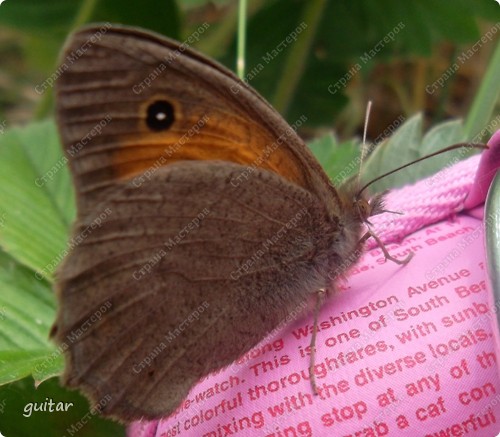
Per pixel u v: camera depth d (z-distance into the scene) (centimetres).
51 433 8
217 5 13
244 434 6
